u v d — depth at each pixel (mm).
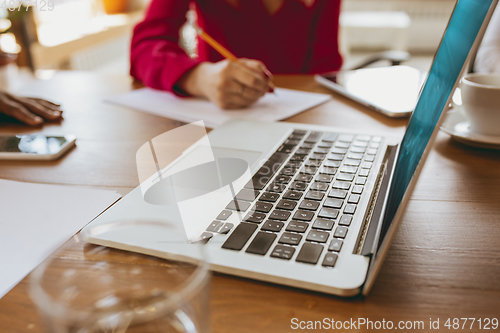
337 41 1231
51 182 439
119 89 889
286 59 1188
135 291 203
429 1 3723
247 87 685
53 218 357
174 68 775
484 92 475
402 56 1119
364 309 242
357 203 349
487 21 211
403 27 3391
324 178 405
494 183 417
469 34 238
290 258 274
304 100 744
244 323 233
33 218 358
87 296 203
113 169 471
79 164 491
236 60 735
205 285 170
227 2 1119
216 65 752
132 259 260
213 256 278
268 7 1155
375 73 898
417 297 251
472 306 243
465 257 292
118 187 421
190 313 160
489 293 254
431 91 308
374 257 256
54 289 194
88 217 357
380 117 647
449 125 561
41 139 570
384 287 260
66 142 551
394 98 704
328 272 259
